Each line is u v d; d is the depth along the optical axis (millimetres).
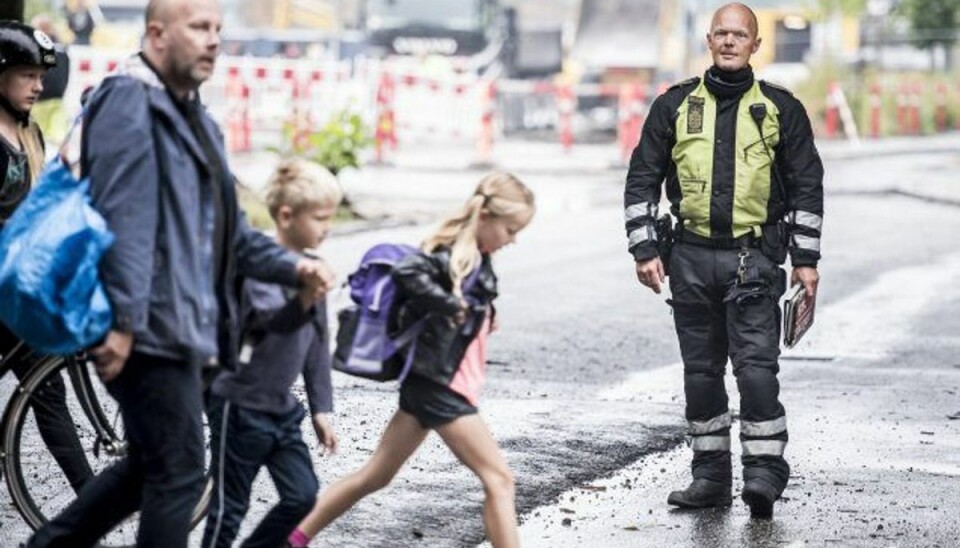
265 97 52531
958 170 52281
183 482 8992
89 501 9469
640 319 23297
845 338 22000
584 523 12352
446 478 13352
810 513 12836
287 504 9602
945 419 16750
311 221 9523
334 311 22250
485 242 9992
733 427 16156
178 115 8922
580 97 73562
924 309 24656
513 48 73875
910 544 11930
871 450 15227
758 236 12969
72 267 8594
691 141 12961
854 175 50031
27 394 10930
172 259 8836
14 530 11594
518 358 19797
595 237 34219
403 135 60125
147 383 8883
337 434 14977
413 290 9734
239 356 9414
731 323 12922
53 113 30453
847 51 80375
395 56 71500
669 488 13602
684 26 75688
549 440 15148
